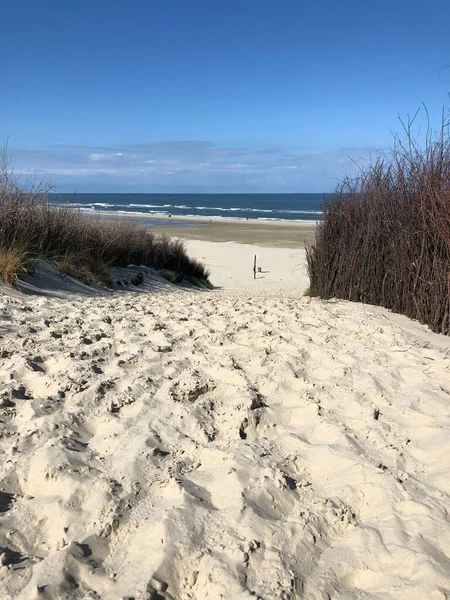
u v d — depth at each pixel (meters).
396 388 3.62
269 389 3.53
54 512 2.11
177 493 2.24
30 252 8.72
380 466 2.46
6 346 4.37
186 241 32.56
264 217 66.06
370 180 8.09
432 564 1.77
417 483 2.34
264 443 2.76
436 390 3.52
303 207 94.12
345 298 8.30
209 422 3.00
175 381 3.57
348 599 1.70
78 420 2.97
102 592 1.71
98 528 2.00
